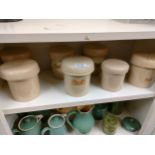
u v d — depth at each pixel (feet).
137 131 2.45
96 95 1.83
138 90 1.95
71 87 1.70
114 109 2.63
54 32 1.23
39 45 2.08
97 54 1.96
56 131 2.11
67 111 2.18
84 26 1.47
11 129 1.97
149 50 1.98
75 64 1.59
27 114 2.13
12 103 1.63
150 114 2.12
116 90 1.90
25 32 1.19
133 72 1.96
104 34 1.33
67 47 2.01
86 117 2.20
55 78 2.08
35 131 2.04
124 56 2.47
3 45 1.93
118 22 1.68
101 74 1.93
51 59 1.95
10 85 1.55
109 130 2.33
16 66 1.49
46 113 2.20
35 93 1.69
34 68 1.52
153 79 1.92
